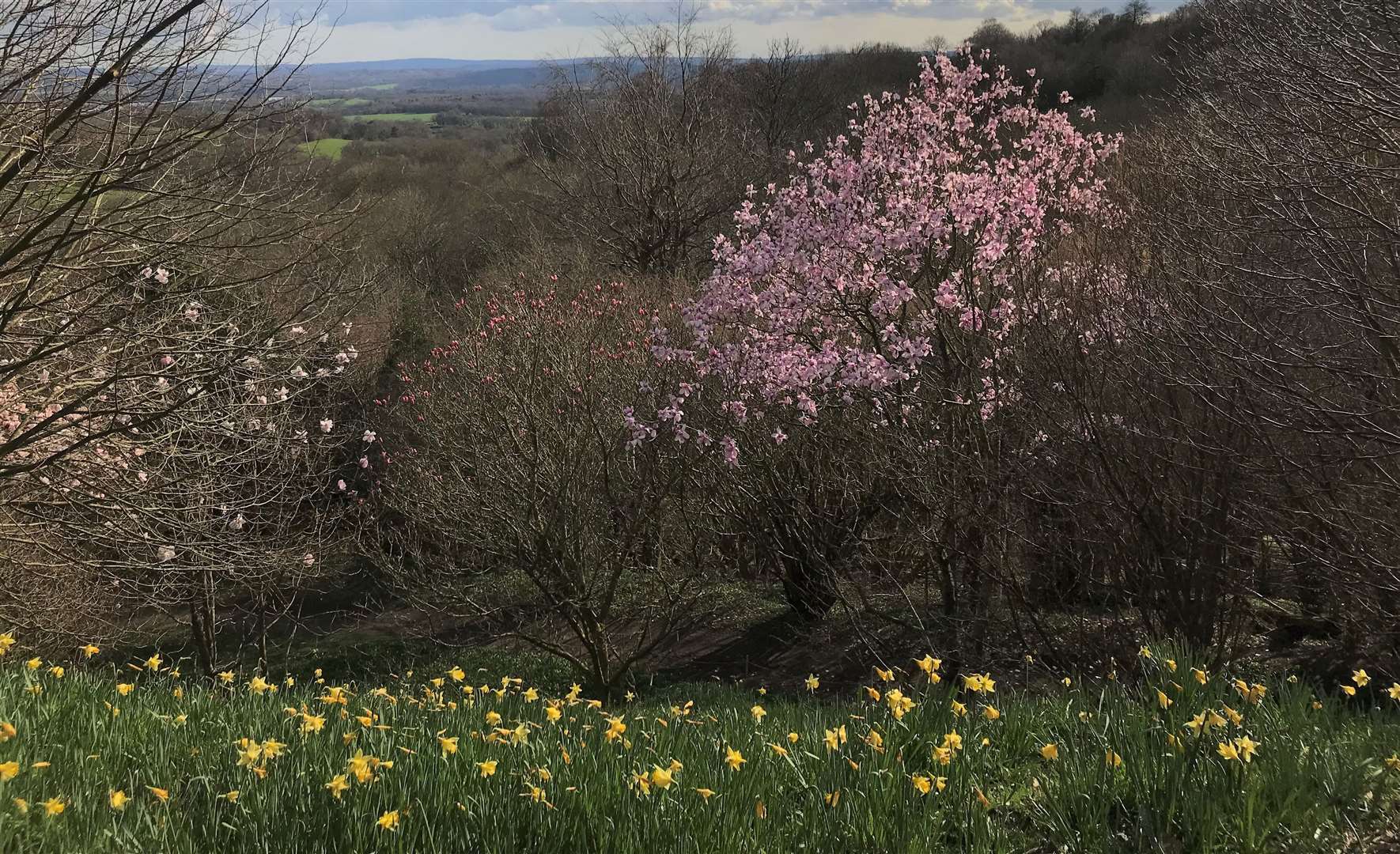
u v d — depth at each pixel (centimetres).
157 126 716
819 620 1377
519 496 1271
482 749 358
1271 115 793
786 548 1380
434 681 494
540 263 2447
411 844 272
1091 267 959
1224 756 305
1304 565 841
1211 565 789
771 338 1145
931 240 1041
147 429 941
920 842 284
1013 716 403
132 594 1109
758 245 1110
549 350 1402
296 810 292
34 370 871
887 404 1077
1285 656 861
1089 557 952
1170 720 350
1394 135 690
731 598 1577
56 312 816
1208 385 720
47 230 782
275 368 951
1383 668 748
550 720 436
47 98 668
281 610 1859
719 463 1289
